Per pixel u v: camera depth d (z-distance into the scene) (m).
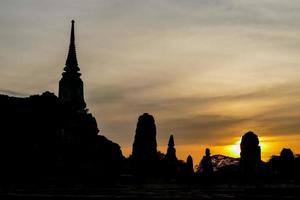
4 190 42.66
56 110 108.12
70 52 150.00
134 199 33.75
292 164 124.31
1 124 93.31
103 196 35.75
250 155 121.25
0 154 86.62
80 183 75.56
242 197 39.91
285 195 44.00
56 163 93.19
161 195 39.94
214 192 49.38
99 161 106.19
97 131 120.62
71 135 105.38
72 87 142.50
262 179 117.12
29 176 83.12
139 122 130.62
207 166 143.12
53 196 33.78
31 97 108.50
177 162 140.25
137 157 125.31
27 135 94.88
